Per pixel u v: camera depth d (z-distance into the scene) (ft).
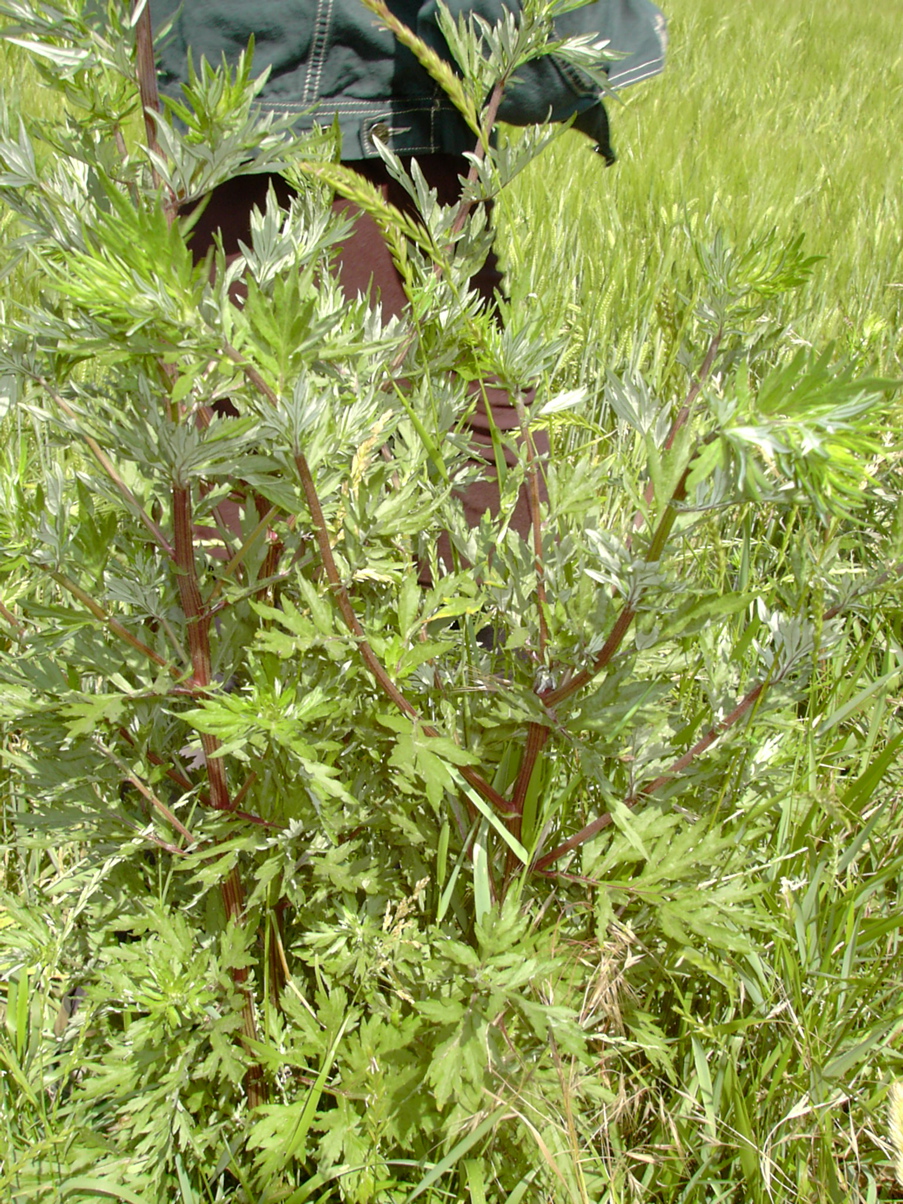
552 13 3.96
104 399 3.57
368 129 5.09
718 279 4.15
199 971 3.95
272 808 4.25
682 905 4.16
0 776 5.48
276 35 4.92
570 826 5.04
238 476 3.27
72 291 2.58
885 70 34.99
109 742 4.37
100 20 3.00
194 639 3.82
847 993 4.58
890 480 6.07
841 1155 4.14
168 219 3.18
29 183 3.18
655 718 4.05
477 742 4.61
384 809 4.61
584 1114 4.34
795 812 5.48
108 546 3.67
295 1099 4.26
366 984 4.37
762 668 4.40
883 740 6.32
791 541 7.47
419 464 4.52
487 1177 4.10
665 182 15.30
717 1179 4.33
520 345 3.79
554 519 4.33
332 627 3.73
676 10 41.06
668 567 3.70
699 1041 4.49
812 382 2.36
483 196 4.21
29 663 3.82
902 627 6.89
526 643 4.31
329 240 3.67
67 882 4.44
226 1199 4.17
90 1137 4.16
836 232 14.69
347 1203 3.98
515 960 3.62
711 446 2.48
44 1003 4.50
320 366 3.96
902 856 4.97
